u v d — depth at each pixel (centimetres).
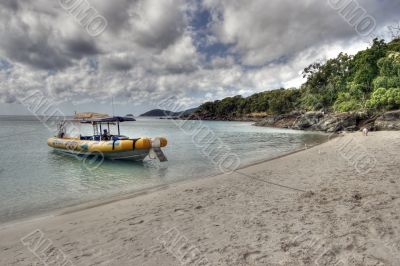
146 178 1180
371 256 349
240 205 623
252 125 6644
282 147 2161
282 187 769
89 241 474
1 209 777
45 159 1739
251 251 391
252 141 2686
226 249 404
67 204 812
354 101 4234
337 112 4394
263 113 10281
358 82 4428
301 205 579
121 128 5534
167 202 698
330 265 339
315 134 3491
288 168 1073
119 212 639
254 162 1438
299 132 3934
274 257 369
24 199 880
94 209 687
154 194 806
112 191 962
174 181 1088
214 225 507
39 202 845
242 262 362
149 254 409
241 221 514
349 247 377
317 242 399
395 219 454
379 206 523
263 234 446
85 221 591
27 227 582
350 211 511
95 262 395
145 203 704
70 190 991
